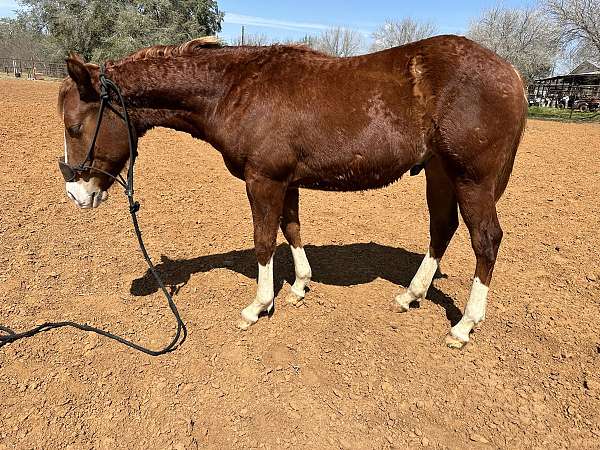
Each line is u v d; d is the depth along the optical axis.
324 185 3.34
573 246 5.20
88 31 34.56
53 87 23.41
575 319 3.71
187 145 10.24
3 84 24.19
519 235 5.53
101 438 2.53
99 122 3.20
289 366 3.14
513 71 3.01
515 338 3.47
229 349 3.28
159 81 3.26
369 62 3.12
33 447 2.46
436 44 3.02
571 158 10.30
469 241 5.32
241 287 4.11
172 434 2.57
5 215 5.36
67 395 2.79
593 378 3.04
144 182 7.20
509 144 3.02
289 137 3.11
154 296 3.91
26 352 3.12
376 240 5.36
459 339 3.34
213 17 38.84
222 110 3.24
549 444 2.57
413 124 3.02
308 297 3.99
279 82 3.13
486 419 2.74
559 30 28.08
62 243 4.80
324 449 2.52
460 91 2.90
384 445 2.55
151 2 34.22
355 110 3.03
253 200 3.32
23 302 3.69
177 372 3.04
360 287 4.20
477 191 3.06
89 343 3.25
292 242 3.82
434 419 2.74
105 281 4.11
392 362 3.20
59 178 6.86
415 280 3.73
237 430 2.62
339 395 2.89
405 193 7.40
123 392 2.85
